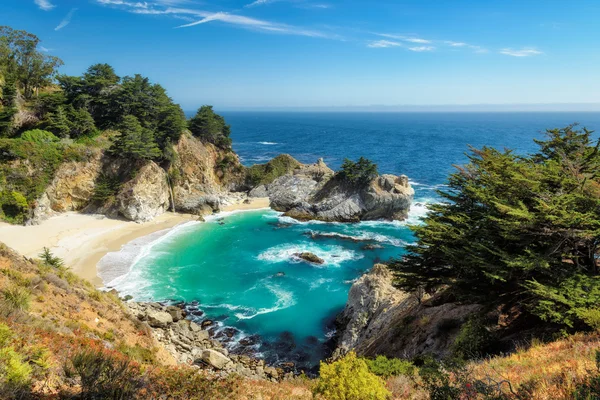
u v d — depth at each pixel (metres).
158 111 74.69
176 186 72.62
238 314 37.31
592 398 7.15
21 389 7.67
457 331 21.20
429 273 23.98
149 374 10.52
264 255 53.56
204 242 58.00
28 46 73.19
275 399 12.43
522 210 18.36
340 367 10.55
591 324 13.62
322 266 50.09
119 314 21.66
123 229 59.12
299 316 37.41
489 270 18.86
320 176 84.06
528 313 19.47
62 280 20.56
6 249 20.94
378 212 71.44
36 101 68.81
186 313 36.84
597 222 16.08
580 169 20.92
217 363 25.02
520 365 11.80
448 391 8.64
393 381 13.66
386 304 32.59
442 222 24.81
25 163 57.00
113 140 66.50
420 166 122.62
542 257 16.94
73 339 12.96
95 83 70.94
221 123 91.44
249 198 84.69
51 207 59.12
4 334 10.05
